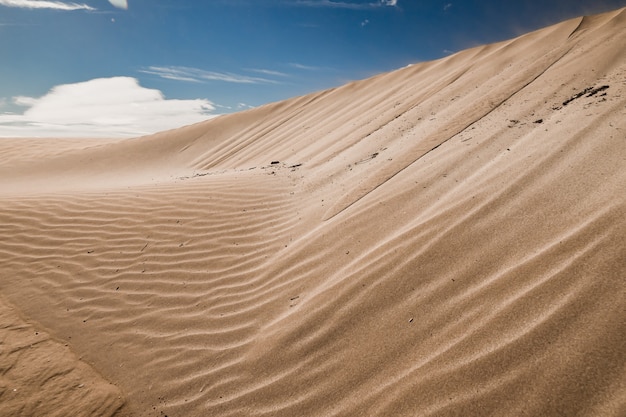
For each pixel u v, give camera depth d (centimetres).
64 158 2447
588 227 286
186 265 502
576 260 261
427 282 321
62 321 418
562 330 220
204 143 2745
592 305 225
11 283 496
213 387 302
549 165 405
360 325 309
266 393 282
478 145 577
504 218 354
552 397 192
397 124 1018
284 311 369
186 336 371
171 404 295
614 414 172
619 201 296
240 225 600
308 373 286
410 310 302
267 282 432
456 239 354
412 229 400
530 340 224
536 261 283
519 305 253
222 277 465
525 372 209
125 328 397
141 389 315
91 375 336
